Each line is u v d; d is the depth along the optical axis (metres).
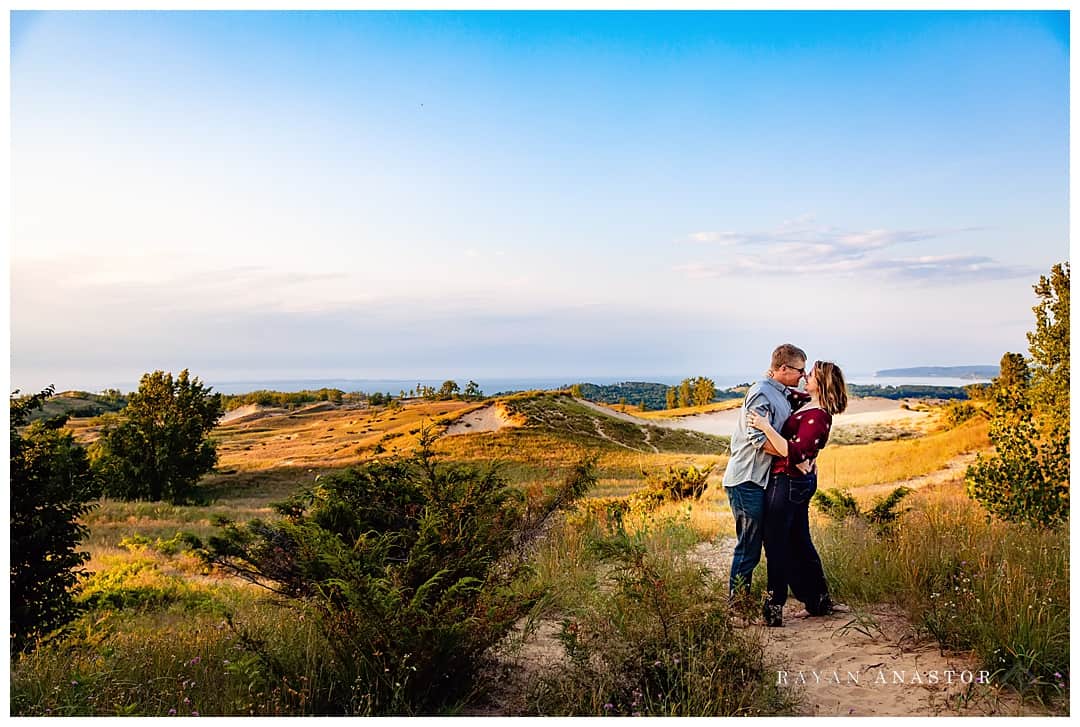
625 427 73.38
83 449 7.45
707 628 4.16
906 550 5.81
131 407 41.38
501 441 60.47
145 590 12.12
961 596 4.72
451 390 124.19
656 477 17.52
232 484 50.16
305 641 4.46
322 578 4.39
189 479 42.06
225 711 3.90
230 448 77.94
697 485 17.05
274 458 64.25
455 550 4.52
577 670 4.00
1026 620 4.12
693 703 3.70
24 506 6.97
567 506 7.96
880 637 4.73
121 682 4.32
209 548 4.85
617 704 3.80
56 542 7.12
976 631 4.29
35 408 7.15
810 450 5.15
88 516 29.80
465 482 5.09
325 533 4.39
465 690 4.16
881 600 5.55
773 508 5.22
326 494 5.08
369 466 5.22
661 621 4.14
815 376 5.38
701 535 9.69
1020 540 6.08
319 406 132.00
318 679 4.12
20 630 6.77
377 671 4.05
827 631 4.98
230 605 9.38
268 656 4.19
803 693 3.88
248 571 4.80
